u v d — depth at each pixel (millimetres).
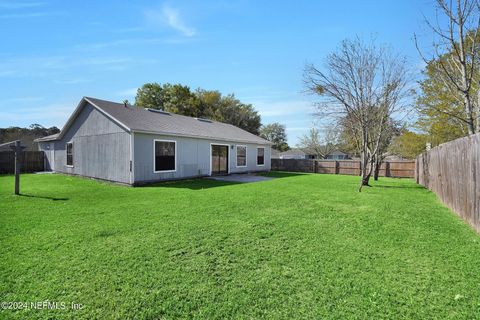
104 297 2520
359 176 16547
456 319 2193
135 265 3189
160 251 3627
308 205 6742
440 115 11109
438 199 7840
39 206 6484
